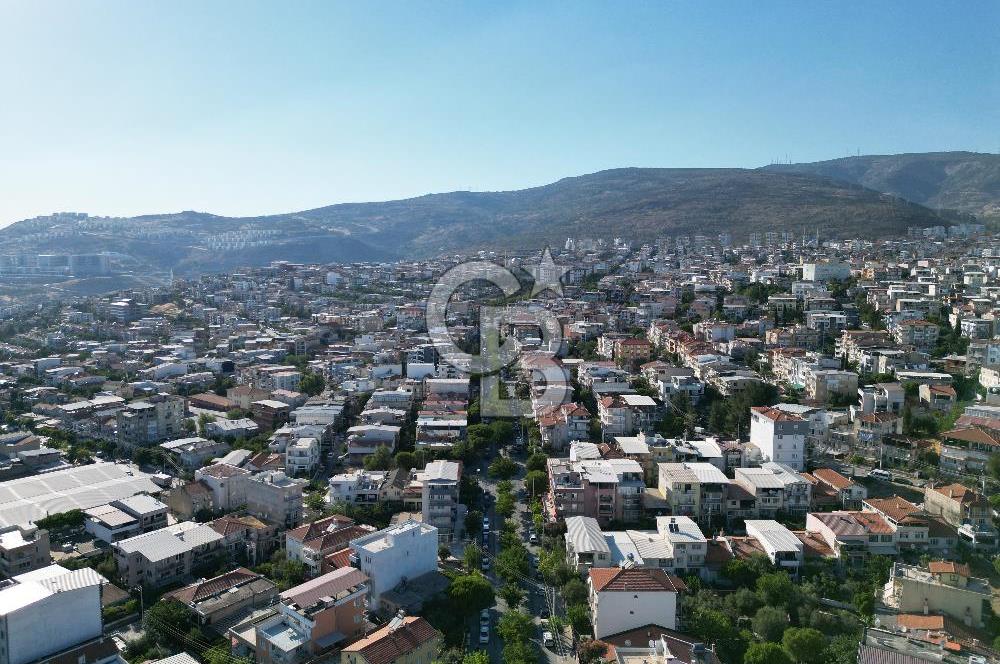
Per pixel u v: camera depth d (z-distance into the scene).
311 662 127.19
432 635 127.94
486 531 189.38
